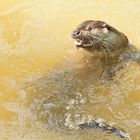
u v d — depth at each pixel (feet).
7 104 24.18
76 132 21.97
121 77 25.72
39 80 25.98
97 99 24.09
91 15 33.47
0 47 29.58
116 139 21.43
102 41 26.63
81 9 34.30
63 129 22.20
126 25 31.91
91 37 26.25
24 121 22.90
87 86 25.05
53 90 24.89
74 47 29.09
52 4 35.12
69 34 31.01
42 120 22.86
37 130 22.26
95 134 21.77
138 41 29.73
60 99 24.08
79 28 26.48
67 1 35.47
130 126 22.18
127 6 34.47
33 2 35.53
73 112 23.13
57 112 23.18
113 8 34.30
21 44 29.89
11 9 34.58
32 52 28.96
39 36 30.81
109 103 23.81
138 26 31.76
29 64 27.71
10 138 21.85
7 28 31.86
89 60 27.25
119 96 24.35
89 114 22.97
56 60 27.96
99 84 25.21
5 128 22.50
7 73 26.84
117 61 26.94
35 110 23.54
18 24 32.40
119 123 22.39
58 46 29.53
